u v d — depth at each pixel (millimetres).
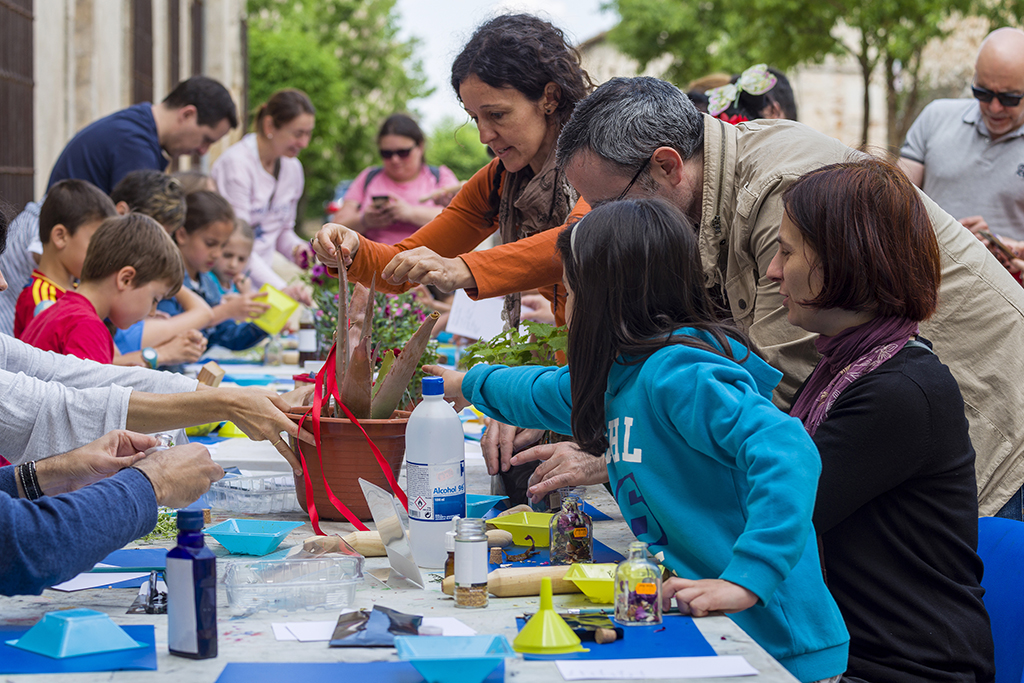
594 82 2471
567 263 1670
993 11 14328
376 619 1362
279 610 1443
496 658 1146
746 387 1463
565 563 1668
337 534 1786
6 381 1947
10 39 6523
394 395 1968
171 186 4477
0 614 1422
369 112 30875
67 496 1438
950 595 1667
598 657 1255
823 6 15547
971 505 1732
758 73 3449
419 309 3324
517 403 1891
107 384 2316
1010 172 4348
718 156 2105
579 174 2127
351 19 31594
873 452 1641
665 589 1410
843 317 1763
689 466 1499
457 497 1708
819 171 1771
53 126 7445
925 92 17156
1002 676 1767
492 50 2359
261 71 26672
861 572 1673
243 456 2525
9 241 4047
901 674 1610
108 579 1580
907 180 1750
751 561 1344
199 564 1248
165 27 11773
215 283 5418
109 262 3170
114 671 1205
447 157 30156
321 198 29141
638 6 22734
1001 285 2238
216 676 1192
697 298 1579
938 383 1689
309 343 4613
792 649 1456
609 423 1603
